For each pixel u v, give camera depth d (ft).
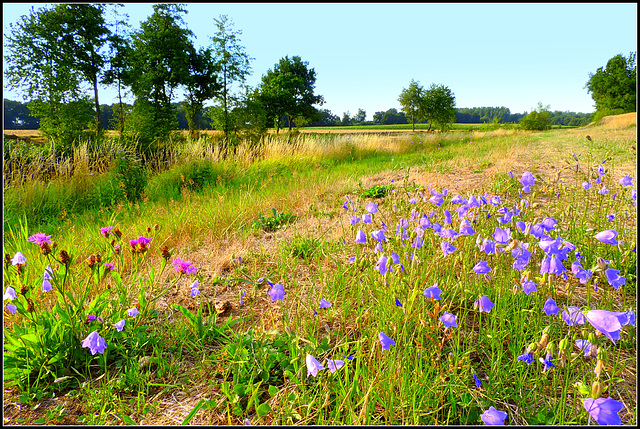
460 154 38.37
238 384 5.69
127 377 6.15
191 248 12.79
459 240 9.04
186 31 103.40
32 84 70.74
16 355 6.16
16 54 72.49
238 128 97.09
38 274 8.75
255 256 11.41
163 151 34.94
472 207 8.79
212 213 15.98
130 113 85.56
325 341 6.82
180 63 98.27
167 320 7.81
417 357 5.80
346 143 47.83
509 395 5.48
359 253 9.28
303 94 157.79
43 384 6.11
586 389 4.16
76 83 74.38
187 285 9.71
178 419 5.40
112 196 22.63
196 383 6.19
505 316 7.22
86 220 19.01
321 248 11.05
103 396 5.65
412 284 6.81
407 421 5.03
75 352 6.52
